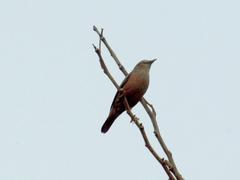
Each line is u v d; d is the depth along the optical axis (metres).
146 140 8.41
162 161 8.25
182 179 8.16
